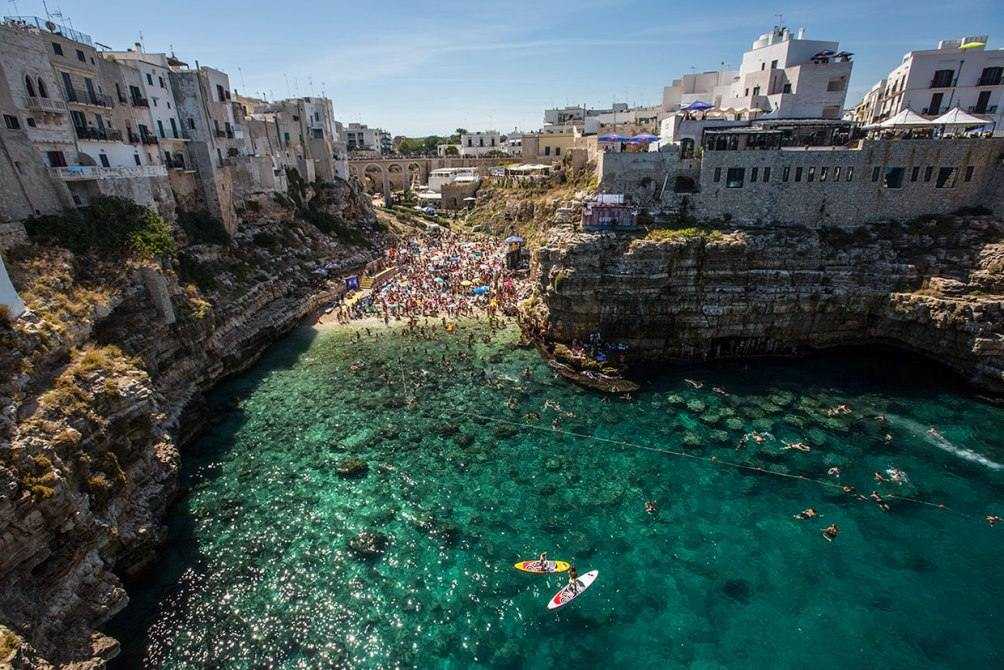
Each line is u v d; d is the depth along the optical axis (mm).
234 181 69625
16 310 26781
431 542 29984
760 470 35312
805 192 52188
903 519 30938
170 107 59469
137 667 22859
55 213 38906
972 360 43625
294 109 89312
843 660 23219
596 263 49625
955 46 64688
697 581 27359
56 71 43344
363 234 94688
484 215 107938
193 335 44156
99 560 24312
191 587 26938
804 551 29031
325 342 57875
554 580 27484
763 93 71188
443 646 24188
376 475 35531
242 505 32719
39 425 23422
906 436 38250
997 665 22891
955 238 48469
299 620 25328
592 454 37469
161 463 31906
